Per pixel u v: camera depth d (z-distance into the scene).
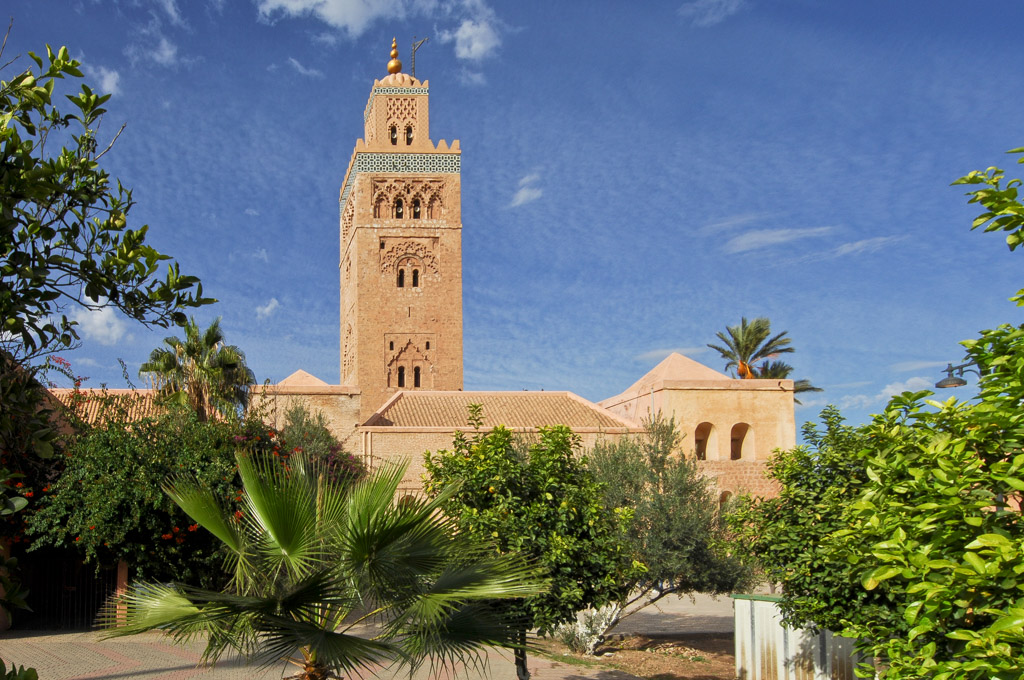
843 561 11.53
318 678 9.16
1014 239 6.12
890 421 7.74
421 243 55.25
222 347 30.97
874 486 7.54
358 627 15.18
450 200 55.81
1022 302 6.18
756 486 35.03
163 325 5.51
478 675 17.64
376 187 55.81
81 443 20.53
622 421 36.81
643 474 24.36
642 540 22.69
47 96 5.33
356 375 54.16
